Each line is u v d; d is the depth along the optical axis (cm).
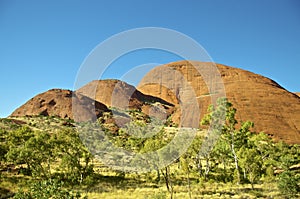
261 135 4003
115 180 2862
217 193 2128
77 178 2747
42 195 1227
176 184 2586
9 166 3281
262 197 2038
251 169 2441
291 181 2059
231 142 3156
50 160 2970
